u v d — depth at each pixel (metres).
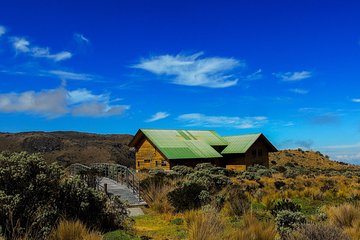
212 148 57.19
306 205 17.56
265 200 16.77
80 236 8.74
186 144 56.12
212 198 16.33
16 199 9.18
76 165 27.70
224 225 9.72
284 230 9.70
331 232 8.02
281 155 91.88
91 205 11.36
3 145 117.88
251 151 59.53
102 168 31.05
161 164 53.31
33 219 9.26
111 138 160.25
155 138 55.06
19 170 9.80
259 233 9.00
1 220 8.95
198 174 24.00
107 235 10.37
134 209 16.98
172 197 16.59
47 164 10.59
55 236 8.73
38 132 137.00
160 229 12.24
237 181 26.14
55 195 10.26
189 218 12.51
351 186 25.14
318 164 88.25
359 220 10.45
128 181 23.86
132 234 10.95
